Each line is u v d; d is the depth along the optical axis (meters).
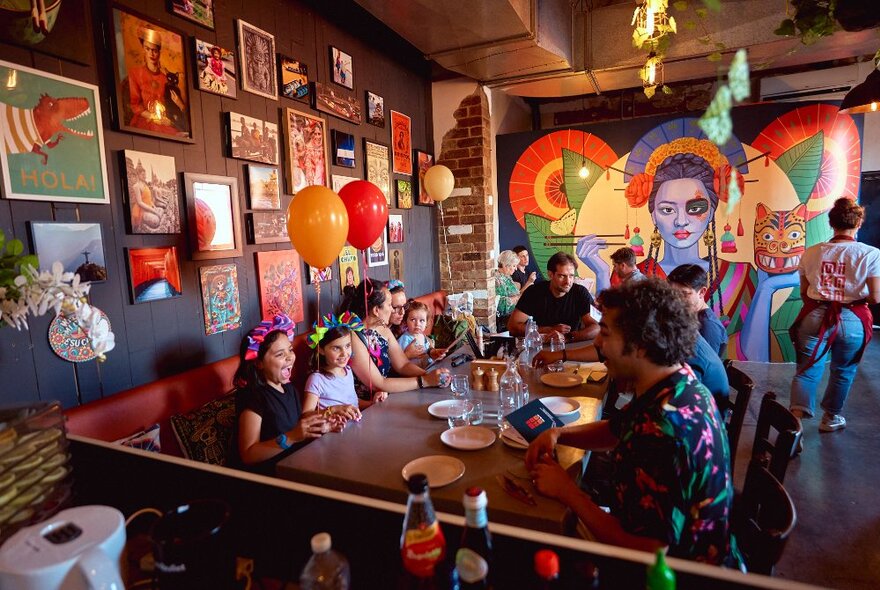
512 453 1.53
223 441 2.06
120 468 1.12
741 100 0.56
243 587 0.86
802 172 4.59
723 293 4.84
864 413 3.49
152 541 0.75
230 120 2.56
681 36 3.96
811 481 2.62
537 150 5.23
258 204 2.78
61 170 1.82
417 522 0.78
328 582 0.76
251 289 2.77
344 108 3.55
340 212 2.23
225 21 2.56
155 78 2.17
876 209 6.06
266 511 0.96
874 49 4.09
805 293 3.30
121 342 2.06
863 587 1.87
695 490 1.00
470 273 4.97
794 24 1.87
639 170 4.95
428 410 1.93
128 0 2.06
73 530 0.77
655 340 1.09
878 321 6.04
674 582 0.66
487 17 3.23
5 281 1.29
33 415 1.02
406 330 3.21
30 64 1.73
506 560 0.79
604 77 4.51
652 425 1.04
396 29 3.43
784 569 1.97
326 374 2.12
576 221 5.20
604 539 1.08
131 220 2.08
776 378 4.37
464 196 4.90
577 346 2.84
